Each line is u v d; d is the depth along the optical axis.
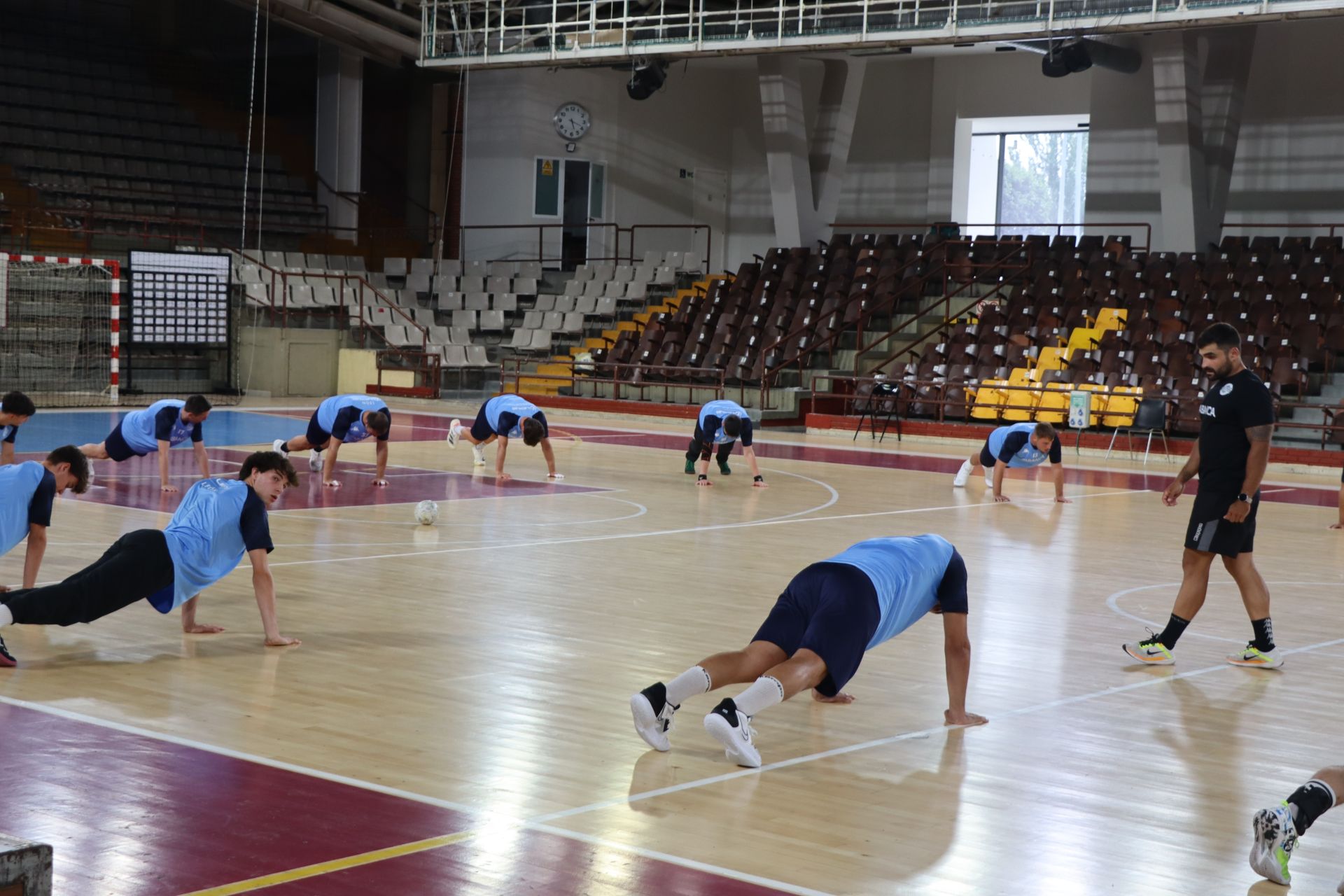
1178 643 6.94
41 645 6.02
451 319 26.56
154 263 23.19
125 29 28.55
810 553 9.56
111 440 11.60
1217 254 21.72
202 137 28.70
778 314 23.69
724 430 13.77
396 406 22.84
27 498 6.25
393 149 30.50
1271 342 19.14
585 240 28.95
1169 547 10.35
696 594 7.89
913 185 27.88
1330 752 5.04
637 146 29.30
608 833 3.87
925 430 19.72
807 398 22.03
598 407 22.69
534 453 16.61
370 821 3.89
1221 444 6.22
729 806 4.16
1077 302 21.58
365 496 12.09
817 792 4.34
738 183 30.56
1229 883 3.68
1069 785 4.52
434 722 5.01
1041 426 12.76
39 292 23.36
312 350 25.09
